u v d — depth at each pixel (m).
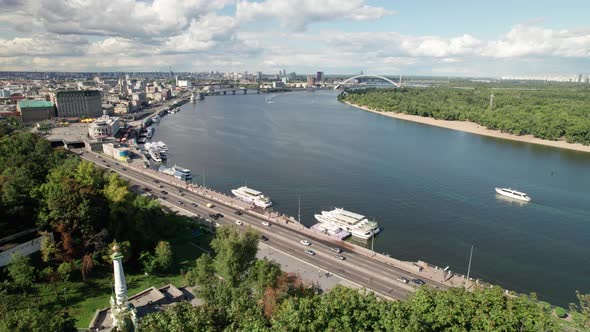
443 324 62.53
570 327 77.62
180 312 64.50
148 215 133.75
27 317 64.38
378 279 120.56
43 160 168.12
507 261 140.75
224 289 81.31
